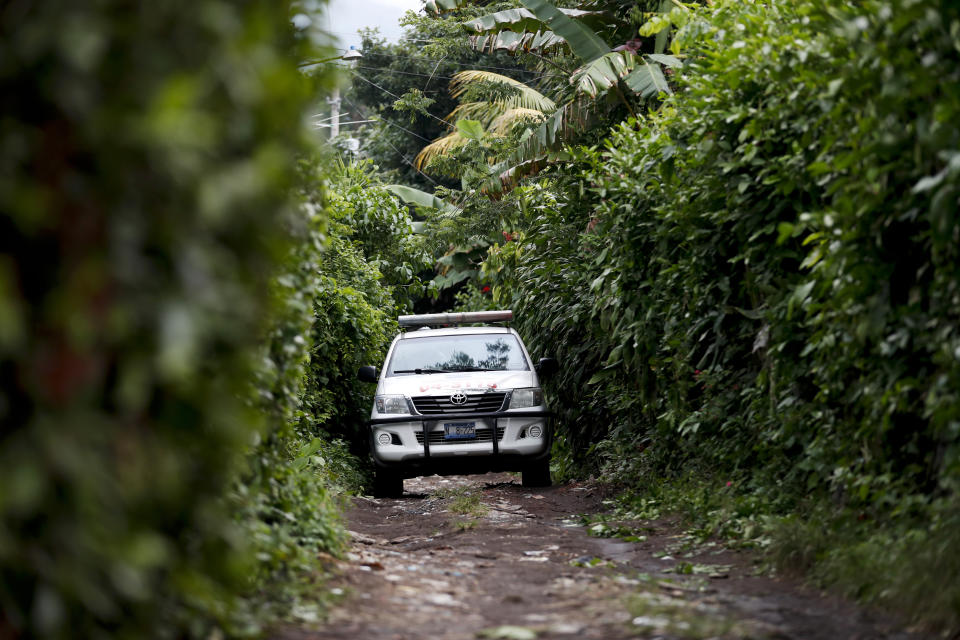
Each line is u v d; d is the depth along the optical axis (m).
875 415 7.08
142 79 2.94
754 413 9.91
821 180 7.20
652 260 11.47
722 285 10.00
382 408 15.29
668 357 12.20
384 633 5.80
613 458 14.90
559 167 19.56
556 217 17.70
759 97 8.77
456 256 30.20
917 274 6.57
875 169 6.26
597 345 16.03
